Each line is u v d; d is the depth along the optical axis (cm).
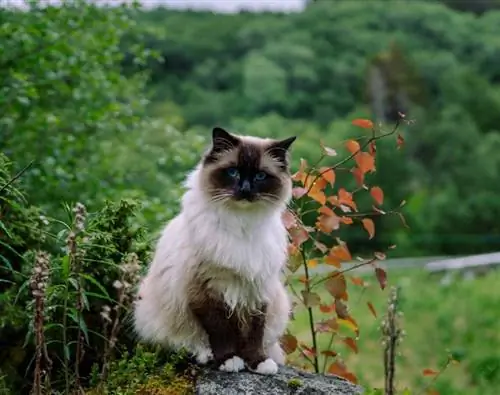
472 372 343
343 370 188
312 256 213
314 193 181
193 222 156
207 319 157
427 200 869
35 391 142
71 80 260
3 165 170
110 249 165
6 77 240
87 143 266
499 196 891
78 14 259
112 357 172
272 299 164
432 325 420
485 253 817
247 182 155
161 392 155
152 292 166
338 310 182
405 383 325
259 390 156
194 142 280
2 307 176
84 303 152
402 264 703
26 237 182
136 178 276
